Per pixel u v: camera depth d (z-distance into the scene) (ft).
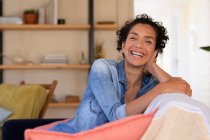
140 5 25.71
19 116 8.47
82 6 14.34
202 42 20.72
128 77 4.58
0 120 8.26
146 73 4.68
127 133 2.50
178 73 26.30
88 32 14.02
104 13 14.35
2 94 8.90
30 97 8.75
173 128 2.48
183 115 2.52
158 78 4.31
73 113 13.99
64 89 14.19
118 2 14.39
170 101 2.65
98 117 3.98
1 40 13.99
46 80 14.19
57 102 13.50
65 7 14.29
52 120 6.46
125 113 3.62
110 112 3.78
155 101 2.96
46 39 14.20
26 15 13.57
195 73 22.47
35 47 14.20
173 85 3.56
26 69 14.14
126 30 4.67
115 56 14.20
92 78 4.16
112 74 4.33
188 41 24.40
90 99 4.11
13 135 6.18
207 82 19.66
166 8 26.58
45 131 2.39
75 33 14.25
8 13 14.24
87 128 3.98
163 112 2.56
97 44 14.20
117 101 3.94
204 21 20.20
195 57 22.44
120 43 4.97
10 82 14.11
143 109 3.53
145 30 4.44
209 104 19.19
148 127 2.53
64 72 14.21
